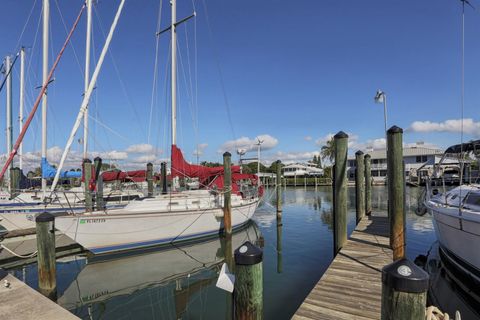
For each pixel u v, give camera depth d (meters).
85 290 7.23
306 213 19.67
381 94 14.43
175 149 12.30
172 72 13.48
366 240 8.06
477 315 5.72
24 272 8.49
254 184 16.48
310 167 67.62
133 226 9.80
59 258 9.76
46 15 13.41
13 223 10.80
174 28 13.82
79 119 11.01
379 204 22.98
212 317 5.88
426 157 46.69
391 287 2.29
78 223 8.88
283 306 6.14
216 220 11.88
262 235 12.86
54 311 4.19
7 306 4.32
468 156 10.58
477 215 6.47
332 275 5.59
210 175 12.57
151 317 5.92
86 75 14.40
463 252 6.80
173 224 10.60
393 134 6.68
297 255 9.72
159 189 16.34
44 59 13.41
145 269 8.62
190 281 7.78
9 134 19.00
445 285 7.18
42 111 13.51
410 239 11.72
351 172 53.88
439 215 7.89
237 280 3.38
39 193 13.02
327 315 4.19
